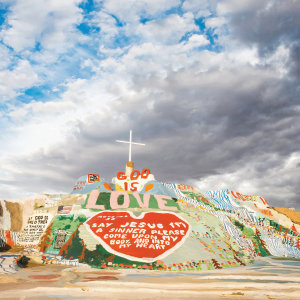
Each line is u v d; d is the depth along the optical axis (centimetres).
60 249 3503
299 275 2572
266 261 3822
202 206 5222
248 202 6275
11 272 2580
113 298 1703
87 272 2675
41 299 1659
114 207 4491
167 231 3594
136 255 3117
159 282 2205
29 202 4866
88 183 5356
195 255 3206
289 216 6153
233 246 3897
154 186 5300
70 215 4319
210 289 1958
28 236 4316
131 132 5934
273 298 1720
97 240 3397
